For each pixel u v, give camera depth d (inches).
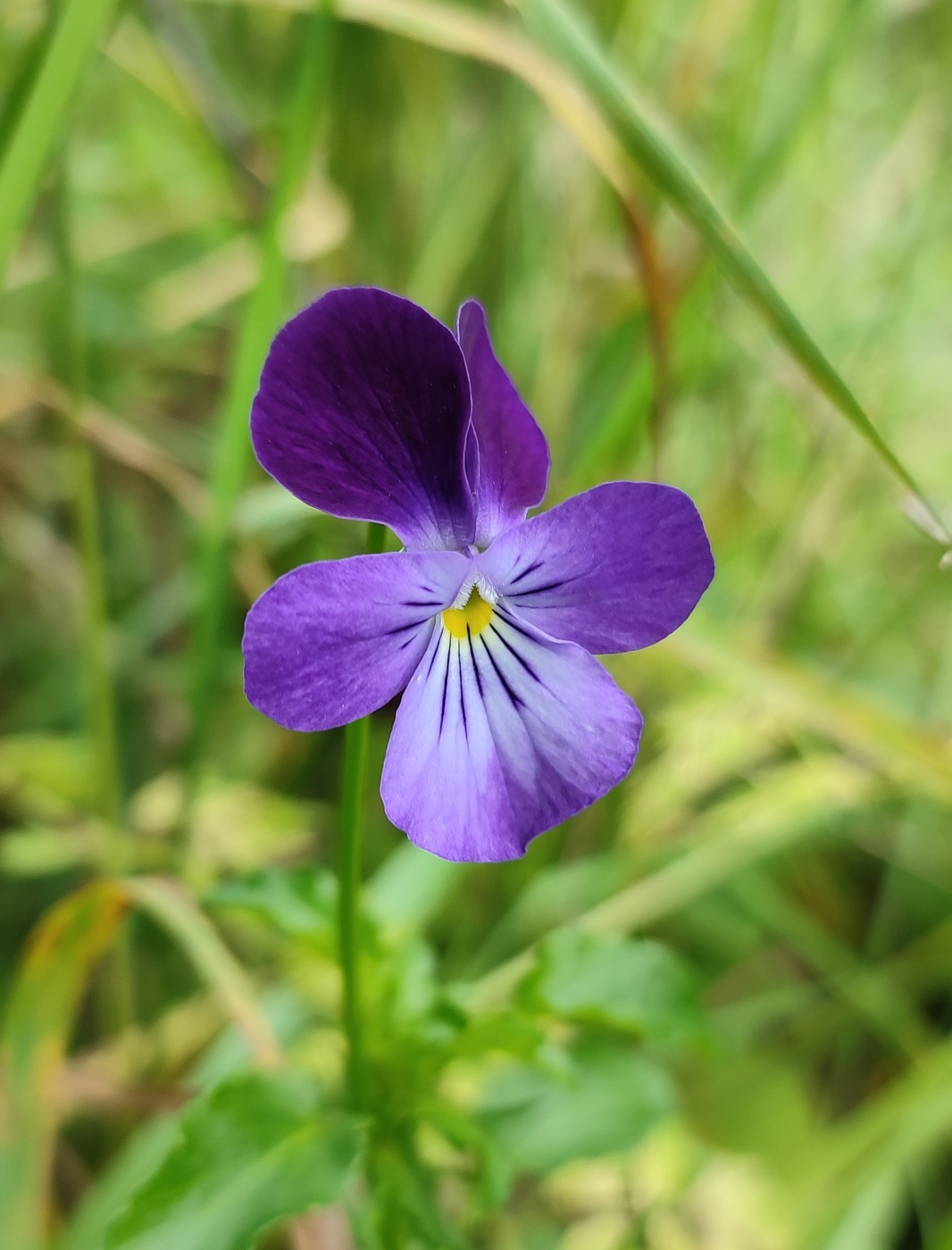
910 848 5.8
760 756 6.0
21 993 4.0
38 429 5.6
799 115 5.0
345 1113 3.6
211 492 4.4
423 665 2.9
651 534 2.8
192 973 5.4
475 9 5.7
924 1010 5.8
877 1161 4.6
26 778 5.2
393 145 6.2
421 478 2.9
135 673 5.7
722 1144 5.2
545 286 6.2
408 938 4.0
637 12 6.0
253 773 5.8
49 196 4.6
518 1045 3.5
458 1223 4.5
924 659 6.4
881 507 6.7
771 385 6.3
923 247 6.1
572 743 2.8
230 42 6.5
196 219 6.4
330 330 2.7
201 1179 3.3
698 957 5.8
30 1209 4.0
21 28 5.0
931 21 6.4
